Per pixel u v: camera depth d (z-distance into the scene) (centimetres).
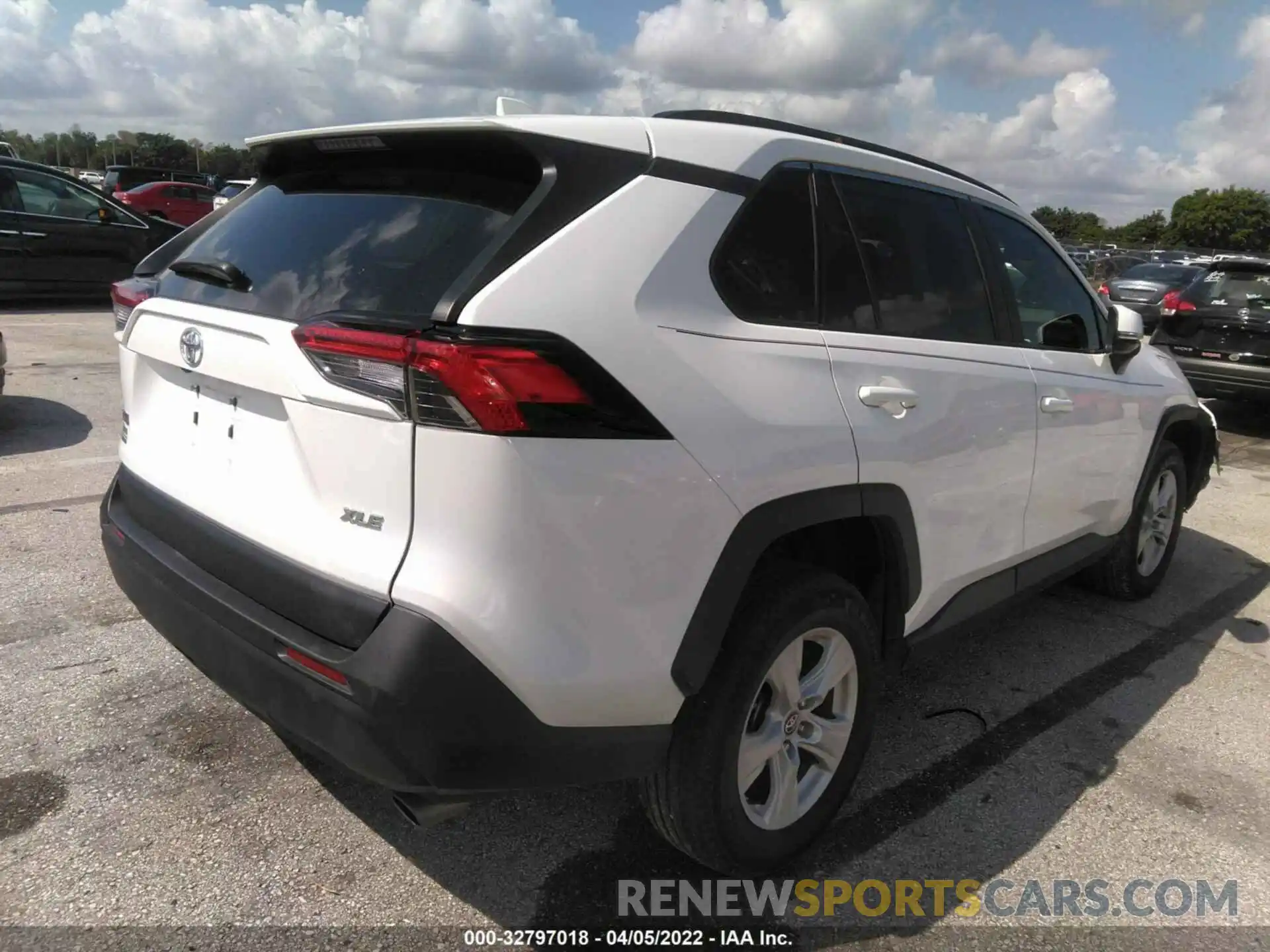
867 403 252
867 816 288
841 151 273
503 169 216
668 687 209
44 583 408
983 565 318
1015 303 337
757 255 238
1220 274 923
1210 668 405
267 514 218
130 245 1309
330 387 196
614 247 205
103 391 795
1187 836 286
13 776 277
